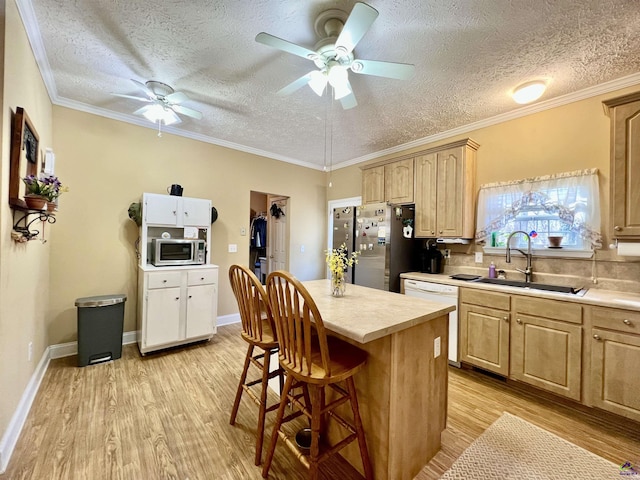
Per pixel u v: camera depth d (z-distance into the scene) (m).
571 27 1.79
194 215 3.40
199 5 1.67
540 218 2.78
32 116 2.06
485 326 2.60
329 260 2.05
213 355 3.03
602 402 1.98
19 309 1.83
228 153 4.09
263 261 6.16
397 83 2.45
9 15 1.54
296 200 4.96
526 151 2.88
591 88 2.47
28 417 1.92
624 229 2.04
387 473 1.42
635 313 1.86
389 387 1.41
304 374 1.29
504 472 1.56
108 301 2.80
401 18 1.73
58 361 2.79
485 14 1.69
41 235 2.40
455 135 3.47
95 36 1.95
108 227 3.16
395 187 3.70
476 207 3.22
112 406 2.08
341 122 3.31
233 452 1.68
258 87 2.58
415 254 3.73
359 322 1.37
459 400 2.27
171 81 2.49
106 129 3.14
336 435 1.71
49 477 1.47
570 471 1.56
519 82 2.42
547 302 2.24
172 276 3.05
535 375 2.29
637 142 1.99
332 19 1.75
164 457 1.62
